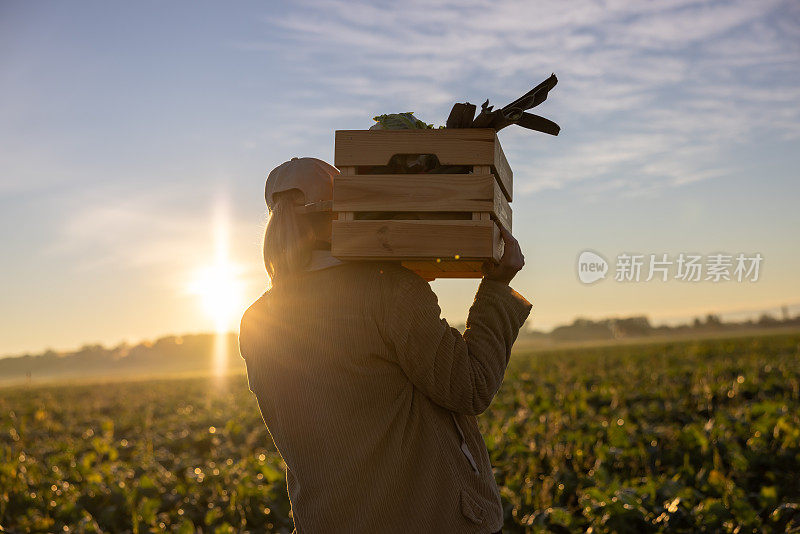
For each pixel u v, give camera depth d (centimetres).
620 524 477
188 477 718
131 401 2644
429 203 167
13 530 576
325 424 165
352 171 172
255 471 724
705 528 461
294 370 170
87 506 638
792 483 582
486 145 168
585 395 1280
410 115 186
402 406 168
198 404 2258
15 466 748
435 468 163
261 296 193
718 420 771
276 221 180
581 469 693
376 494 160
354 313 167
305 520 167
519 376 2100
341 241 165
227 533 540
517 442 758
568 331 18625
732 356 2742
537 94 175
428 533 158
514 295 179
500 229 181
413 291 167
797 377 1447
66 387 4597
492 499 171
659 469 668
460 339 168
